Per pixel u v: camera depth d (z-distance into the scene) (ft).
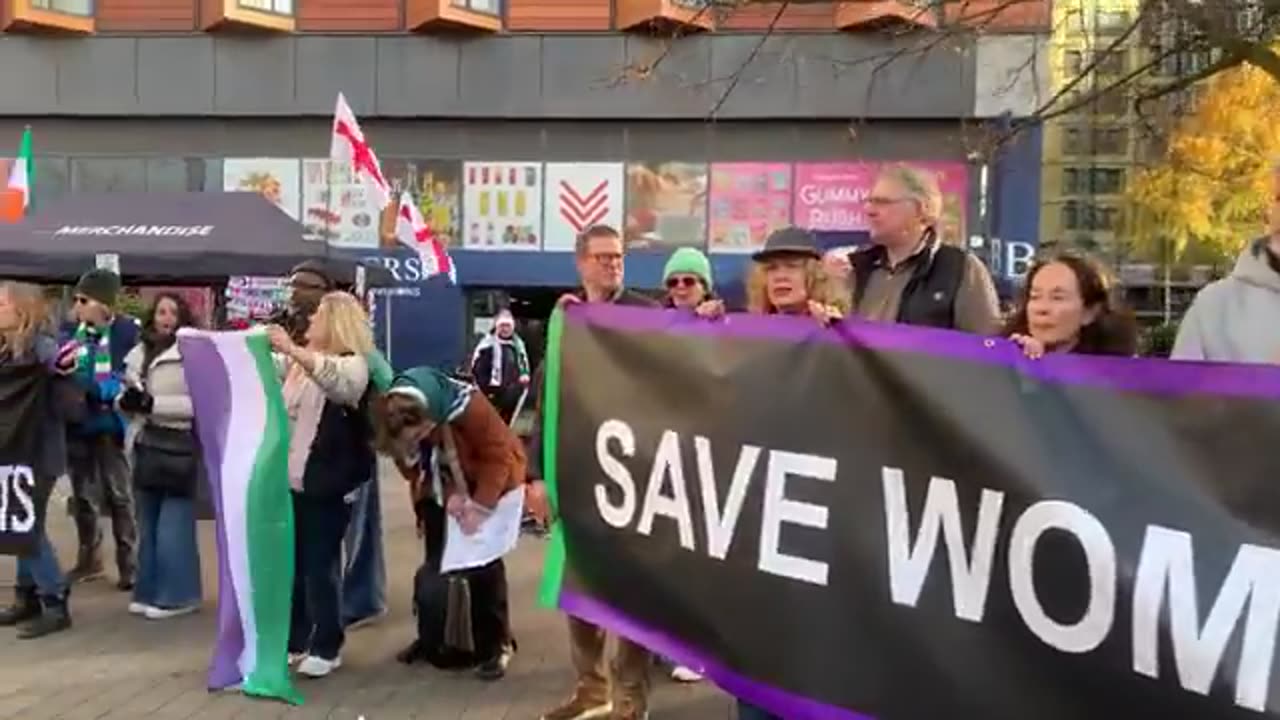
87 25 59.52
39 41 59.77
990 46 53.31
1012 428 9.02
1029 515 8.83
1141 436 8.38
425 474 17.81
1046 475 8.78
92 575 25.03
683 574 11.18
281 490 17.22
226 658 17.62
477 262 58.39
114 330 26.81
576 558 12.19
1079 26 39.19
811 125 56.75
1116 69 29.89
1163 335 35.58
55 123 60.54
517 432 21.08
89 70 59.72
